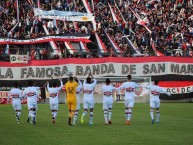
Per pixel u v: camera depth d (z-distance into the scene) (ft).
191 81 200.13
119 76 196.34
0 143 78.54
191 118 122.72
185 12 235.81
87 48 207.82
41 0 228.63
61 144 77.46
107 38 213.05
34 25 210.59
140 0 240.32
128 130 96.37
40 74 193.98
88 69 194.90
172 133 91.50
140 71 197.47
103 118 123.95
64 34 204.74
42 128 99.91
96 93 193.98
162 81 197.77
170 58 198.18
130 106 108.68
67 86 105.50
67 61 193.67
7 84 190.29
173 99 198.39
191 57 200.75
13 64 191.83
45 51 197.98
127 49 208.03
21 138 84.53
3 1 218.79
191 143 78.59
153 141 80.79
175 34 222.28
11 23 209.56
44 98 191.21
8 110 147.74
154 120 118.01
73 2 229.45
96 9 231.71
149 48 212.64
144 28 224.12
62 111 146.20
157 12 233.35
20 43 201.36
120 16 227.61
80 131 94.68
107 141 80.79
